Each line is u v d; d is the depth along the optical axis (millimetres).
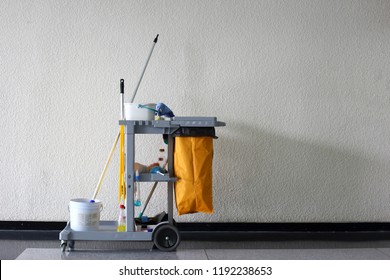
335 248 3150
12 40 3439
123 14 3473
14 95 3451
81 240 3115
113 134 3488
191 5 3492
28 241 3230
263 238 3402
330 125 3572
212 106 3518
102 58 3471
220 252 3025
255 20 3520
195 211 2980
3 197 3473
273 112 3547
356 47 3568
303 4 3537
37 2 3441
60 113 3471
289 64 3543
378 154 3598
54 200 3488
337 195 3590
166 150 3502
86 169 3490
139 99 3480
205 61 3508
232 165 3553
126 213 2984
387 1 3572
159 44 3484
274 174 3566
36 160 3475
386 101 3580
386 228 3605
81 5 3457
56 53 3453
